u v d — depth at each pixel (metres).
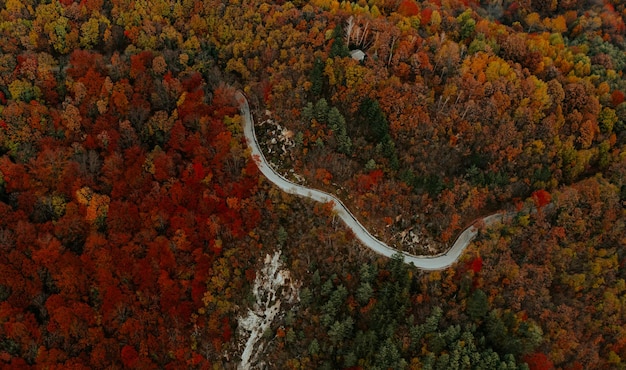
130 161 134.50
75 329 118.50
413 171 140.00
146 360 120.44
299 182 141.88
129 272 125.00
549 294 129.75
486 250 131.25
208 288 127.50
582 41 190.50
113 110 140.38
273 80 147.75
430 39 159.75
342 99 144.50
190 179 133.88
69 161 130.62
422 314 123.19
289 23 159.50
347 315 124.94
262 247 132.75
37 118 134.38
